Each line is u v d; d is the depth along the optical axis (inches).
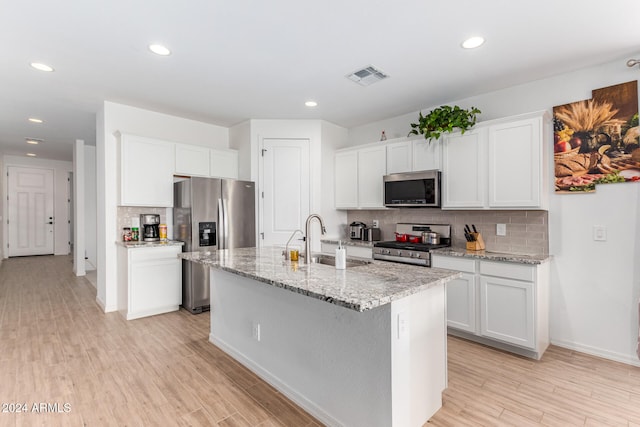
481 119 137.3
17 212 307.4
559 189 115.6
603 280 108.0
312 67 112.9
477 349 113.9
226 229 160.4
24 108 155.3
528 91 124.2
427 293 75.5
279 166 175.2
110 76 119.3
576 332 112.8
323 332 75.9
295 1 76.8
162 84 127.3
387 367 62.7
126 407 79.6
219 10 80.2
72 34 90.6
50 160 321.7
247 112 163.0
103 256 154.7
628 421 74.5
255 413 78.6
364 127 185.3
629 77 103.4
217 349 113.3
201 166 168.9
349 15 82.6
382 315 63.7
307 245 93.6
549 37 92.5
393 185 150.0
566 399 83.4
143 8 79.0
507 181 117.7
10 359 103.8
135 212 157.2
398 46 98.3
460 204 130.3
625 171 103.6
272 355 91.2
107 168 147.6
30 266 265.4
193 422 74.5
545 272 112.8
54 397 83.4
